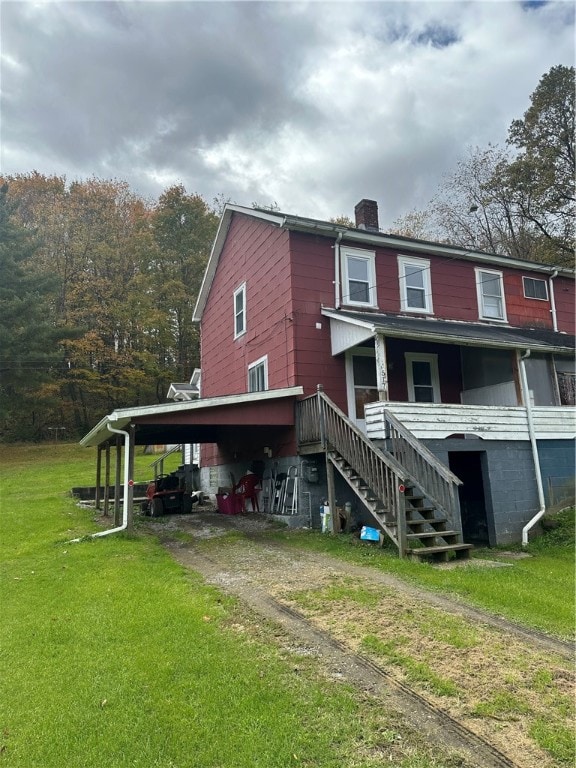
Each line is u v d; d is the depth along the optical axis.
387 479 8.40
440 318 13.98
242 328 15.50
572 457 12.38
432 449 10.45
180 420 10.70
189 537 10.08
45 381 26.53
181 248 36.62
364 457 9.03
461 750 3.06
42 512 12.80
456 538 8.27
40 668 4.17
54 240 32.94
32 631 4.97
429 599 5.78
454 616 5.23
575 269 16.25
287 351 12.22
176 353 36.97
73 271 33.28
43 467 22.92
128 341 34.72
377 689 3.77
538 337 13.78
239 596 5.95
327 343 12.27
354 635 4.74
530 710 3.48
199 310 19.81
